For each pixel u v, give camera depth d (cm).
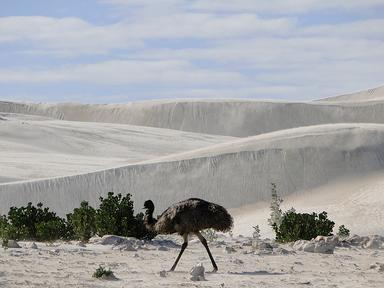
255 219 14062
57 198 17662
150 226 3662
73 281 3225
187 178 19375
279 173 19725
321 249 5200
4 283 3080
